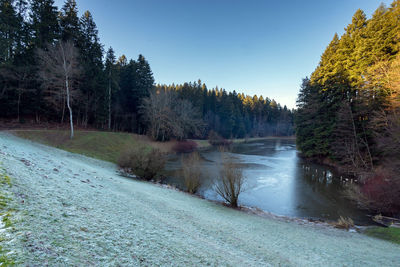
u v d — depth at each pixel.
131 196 8.46
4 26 23.28
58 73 24.14
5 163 5.97
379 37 18.84
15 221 2.89
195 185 14.12
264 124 97.00
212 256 4.40
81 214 4.31
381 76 17.50
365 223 10.45
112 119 41.56
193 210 8.98
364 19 23.09
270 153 38.66
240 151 41.59
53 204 4.26
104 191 7.64
